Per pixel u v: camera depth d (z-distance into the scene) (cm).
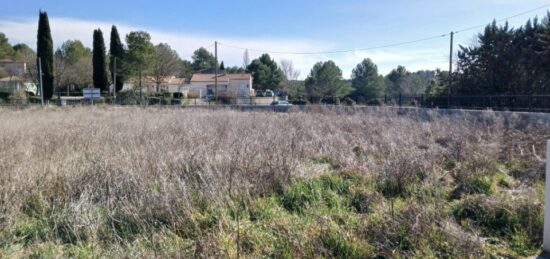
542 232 310
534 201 355
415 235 296
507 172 531
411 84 4791
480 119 1137
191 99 3644
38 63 3534
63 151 591
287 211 382
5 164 460
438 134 836
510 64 2056
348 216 357
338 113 1656
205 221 336
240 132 835
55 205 367
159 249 287
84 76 4484
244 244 297
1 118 1306
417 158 520
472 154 583
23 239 310
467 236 294
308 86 4872
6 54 5762
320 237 300
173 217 331
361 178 476
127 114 1536
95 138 718
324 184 451
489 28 2205
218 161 479
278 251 282
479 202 370
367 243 296
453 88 2320
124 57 3675
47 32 3691
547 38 1877
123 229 321
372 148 672
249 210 368
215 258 269
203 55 7550
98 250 285
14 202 360
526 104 1606
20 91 3475
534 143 686
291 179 447
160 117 1324
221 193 378
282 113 1700
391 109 1566
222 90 5594
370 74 4881
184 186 382
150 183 401
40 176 432
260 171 446
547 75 1902
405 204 383
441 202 393
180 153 521
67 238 310
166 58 3909
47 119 1266
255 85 5981
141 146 609
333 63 4744
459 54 2358
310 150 638
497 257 277
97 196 390
